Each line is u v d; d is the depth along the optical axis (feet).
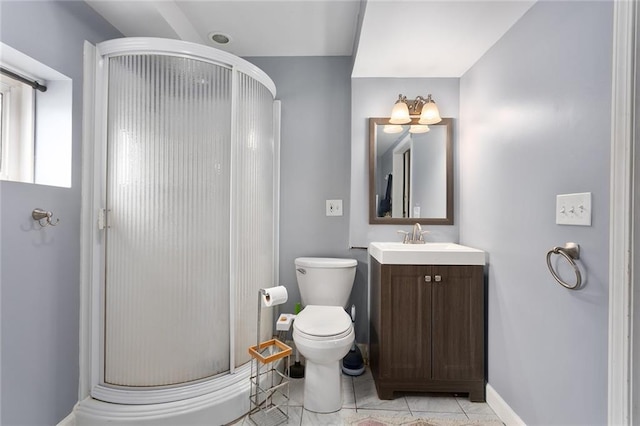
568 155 4.00
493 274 5.84
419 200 7.59
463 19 5.13
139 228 5.09
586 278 3.72
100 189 5.14
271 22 6.57
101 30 5.47
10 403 3.97
